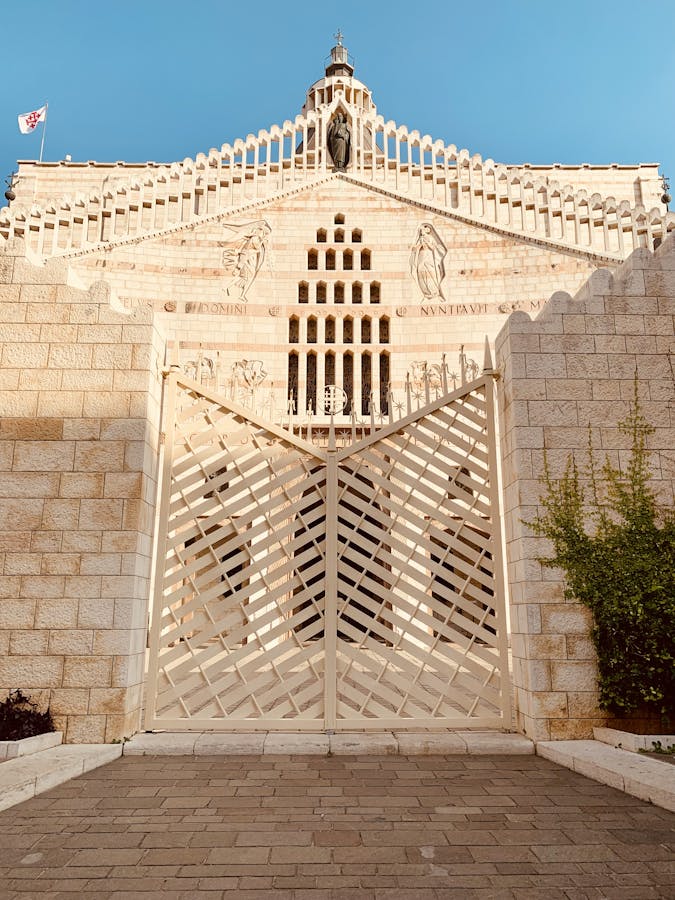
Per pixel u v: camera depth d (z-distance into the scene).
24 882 4.42
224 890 4.33
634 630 8.15
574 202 25.12
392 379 23.94
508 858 4.84
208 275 24.81
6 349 9.02
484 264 25.08
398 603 8.84
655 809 5.87
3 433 8.73
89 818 5.65
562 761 7.37
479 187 26.34
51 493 8.55
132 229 25.25
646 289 9.42
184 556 8.91
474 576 8.97
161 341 9.66
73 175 33.06
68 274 9.34
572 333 9.23
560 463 8.80
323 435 22.66
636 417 8.97
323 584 8.95
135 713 8.37
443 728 8.77
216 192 25.89
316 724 8.47
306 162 27.27
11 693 7.93
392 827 5.46
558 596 8.41
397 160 27.11
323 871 4.62
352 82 32.12
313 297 25.19
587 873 4.58
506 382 9.34
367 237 25.94
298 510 9.20
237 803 6.07
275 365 24.05
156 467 9.39
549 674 8.21
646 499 8.64
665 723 8.04
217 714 8.57
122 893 4.27
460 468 9.32
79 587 8.25
